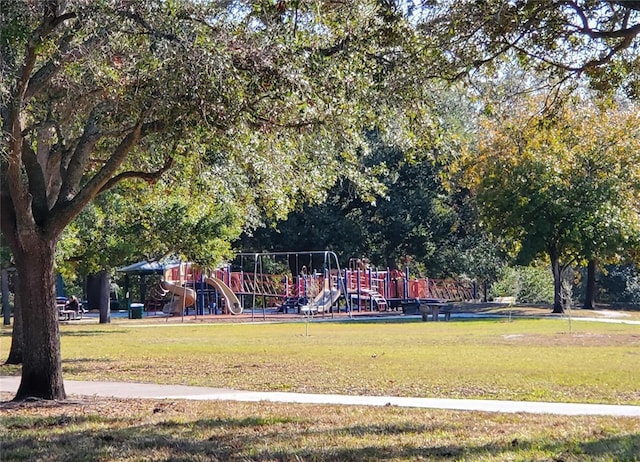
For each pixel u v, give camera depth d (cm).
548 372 1827
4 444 1068
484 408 1340
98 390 1627
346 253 6178
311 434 1104
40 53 1288
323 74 1298
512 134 1538
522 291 5966
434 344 2739
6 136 1301
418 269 6625
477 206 4888
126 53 1344
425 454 955
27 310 1460
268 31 1297
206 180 1805
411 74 1257
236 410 1340
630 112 3922
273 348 2662
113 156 1419
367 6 1281
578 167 4041
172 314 5394
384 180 5738
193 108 1291
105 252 3316
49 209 1498
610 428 1123
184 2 1312
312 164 1719
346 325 4097
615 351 2389
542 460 904
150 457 968
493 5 1197
